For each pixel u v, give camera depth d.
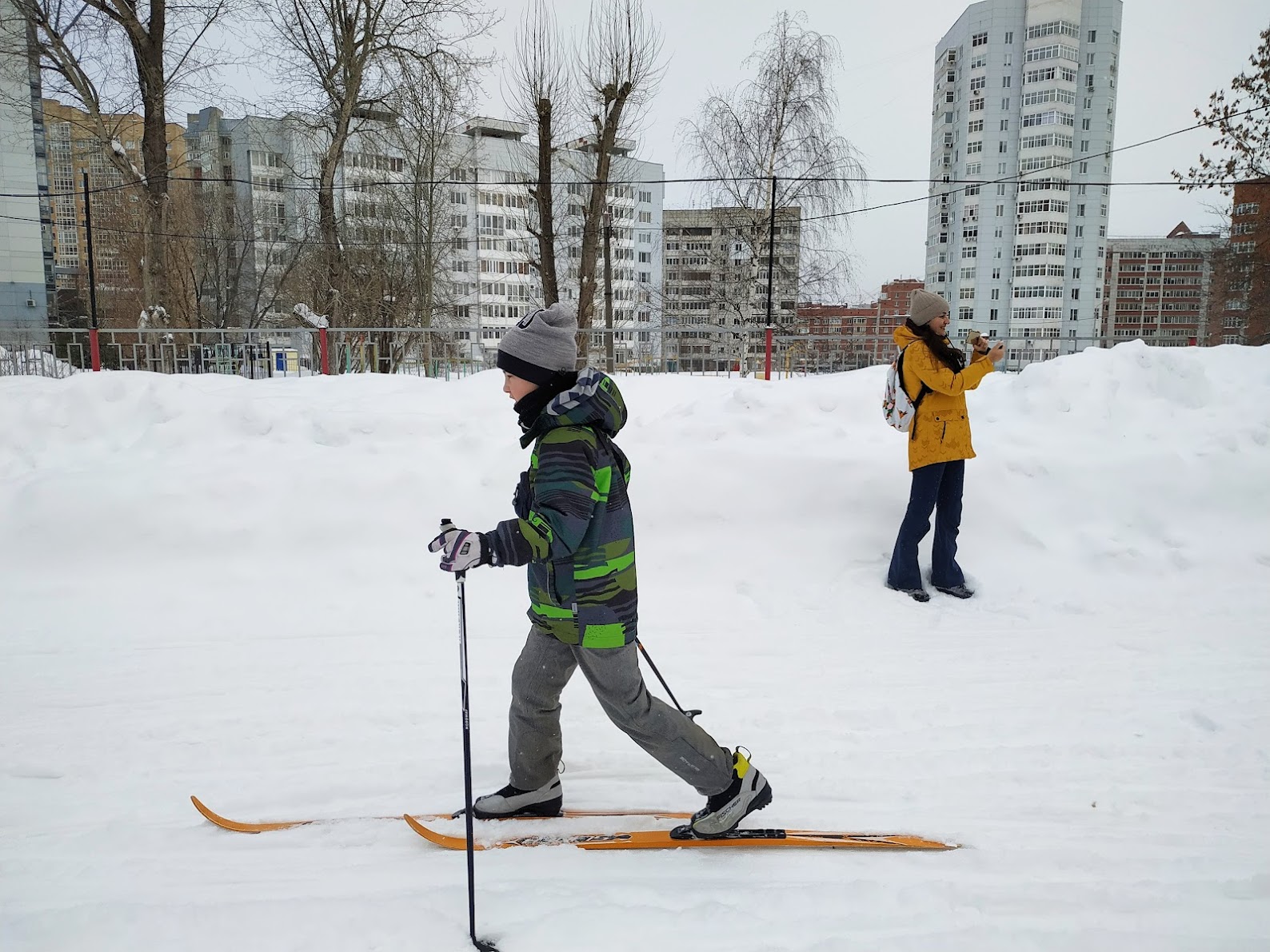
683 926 1.94
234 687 3.54
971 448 4.53
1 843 2.39
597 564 2.12
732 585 4.77
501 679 3.62
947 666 3.72
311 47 16.45
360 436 5.57
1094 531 4.96
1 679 3.61
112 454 5.68
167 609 4.41
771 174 21.50
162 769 2.85
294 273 24.92
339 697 3.44
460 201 50.25
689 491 5.16
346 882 2.17
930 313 4.44
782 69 21.56
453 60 17.19
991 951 1.83
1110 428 5.56
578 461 2.03
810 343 12.62
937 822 2.45
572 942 1.88
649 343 12.66
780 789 2.65
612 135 18.78
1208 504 5.02
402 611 4.44
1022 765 2.80
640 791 2.68
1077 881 2.12
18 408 5.99
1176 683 3.47
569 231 27.09
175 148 31.06
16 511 4.86
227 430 5.74
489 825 2.46
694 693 3.45
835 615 4.38
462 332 11.08
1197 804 2.53
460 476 5.28
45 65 14.62
